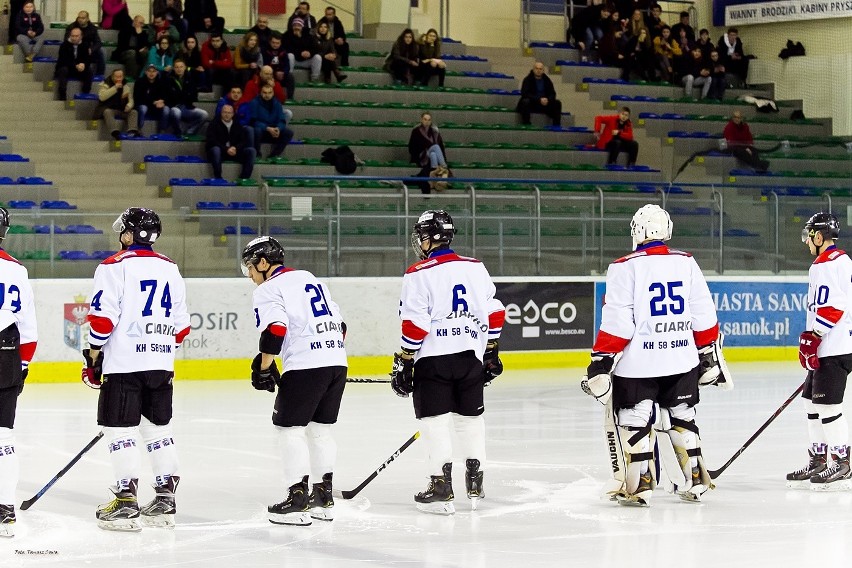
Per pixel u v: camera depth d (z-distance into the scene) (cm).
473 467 1468
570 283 3319
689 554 1240
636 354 1438
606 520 1411
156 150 3662
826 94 4697
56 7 4381
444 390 1439
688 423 1484
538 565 1191
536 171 4034
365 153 3994
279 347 1348
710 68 4719
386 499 1541
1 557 1212
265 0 4644
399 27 4722
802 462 1852
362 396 2673
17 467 1308
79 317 2878
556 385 2883
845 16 4672
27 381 2853
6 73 3862
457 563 1199
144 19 4459
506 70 4744
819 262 1587
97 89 3869
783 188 3575
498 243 3238
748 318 3516
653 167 4328
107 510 1352
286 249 3048
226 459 1866
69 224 2866
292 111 4075
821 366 1600
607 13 4762
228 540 1300
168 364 1362
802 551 1258
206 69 3950
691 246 3456
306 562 1202
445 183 3384
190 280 2953
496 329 1462
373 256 3127
